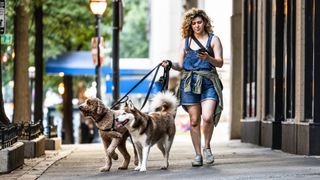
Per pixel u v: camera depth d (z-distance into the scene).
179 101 13.41
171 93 13.23
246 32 24.20
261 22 21.53
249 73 23.62
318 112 16.02
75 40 39.72
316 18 16.17
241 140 24.23
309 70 16.58
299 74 16.70
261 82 21.44
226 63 34.66
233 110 27.59
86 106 12.73
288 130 17.66
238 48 27.44
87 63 38.84
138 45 63.09
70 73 38.56
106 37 43.94
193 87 13.21
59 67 38.69
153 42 46.97
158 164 14.31
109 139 13.08
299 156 16.05
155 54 45.62
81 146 23.88
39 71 28.23
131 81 42.56
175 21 45.81
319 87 16.02
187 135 33.97
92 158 17.03
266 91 20.81
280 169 12.68
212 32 13.41
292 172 12.12
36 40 28.25
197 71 13.21
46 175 12.80
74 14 34.62
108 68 41.84
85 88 50.59
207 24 13.36
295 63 17.55
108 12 38.28
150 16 52.84
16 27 23.09
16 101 23.11
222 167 13.20
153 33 47.59
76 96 54.62
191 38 13.39
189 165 13.86
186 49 13.34
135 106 13.34
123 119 12.36
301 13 16.64
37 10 28.06
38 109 28.12
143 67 42.94
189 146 21.78
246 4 24.20
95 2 26.38
